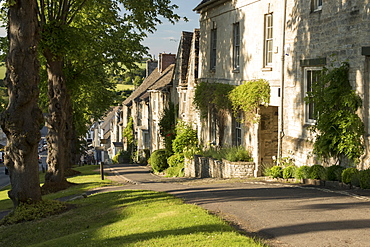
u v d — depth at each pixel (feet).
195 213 28.76
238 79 66.85
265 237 22.67
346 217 25.88
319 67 45.91
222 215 28.73
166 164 99.86
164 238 22.59
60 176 64.49
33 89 39.58
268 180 50.98
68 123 96.02
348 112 39.86
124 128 190.08
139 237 23.61
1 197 65.67
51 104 63.98
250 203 32.48
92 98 108.68
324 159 43.70
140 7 65.26
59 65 63.77
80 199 45.91
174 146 92.68
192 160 80.38
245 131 64.03
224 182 52.54
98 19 74.90
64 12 61.00
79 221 33.09
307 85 48.34
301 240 21.59
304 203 31.27
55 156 64.18
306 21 47.62
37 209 39.60
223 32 73.00
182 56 102.42
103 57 73.82
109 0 67.51
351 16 40.09
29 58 39.32
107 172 97.91
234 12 68.03
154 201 36.58
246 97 58.54
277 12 54.44
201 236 22.40
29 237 30.99
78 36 58.80
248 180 53.21
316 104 43.93
